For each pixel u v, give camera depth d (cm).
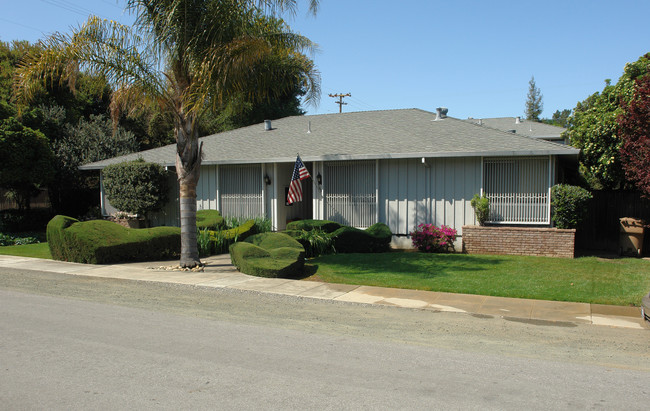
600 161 1517
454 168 1535
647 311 746
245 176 1862
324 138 1866
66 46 1116
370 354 585
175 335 656
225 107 1346
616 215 1558
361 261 1303
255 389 468
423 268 1203
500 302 880
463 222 1530
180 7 1130
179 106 1227
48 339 630
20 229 2353
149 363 541
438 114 1866
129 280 1098
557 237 1367
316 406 430
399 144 1633
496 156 1479
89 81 1205
